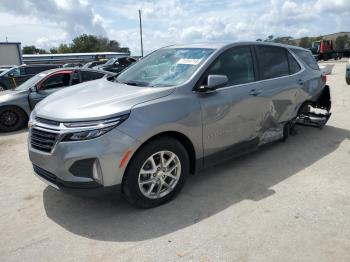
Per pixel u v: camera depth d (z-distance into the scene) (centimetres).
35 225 344
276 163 495
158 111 352
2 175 488
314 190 405
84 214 363
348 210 357
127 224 340
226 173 461
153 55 492
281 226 329
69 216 360
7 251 303
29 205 387
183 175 386
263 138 497
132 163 339
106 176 326
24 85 886
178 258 286
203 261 281
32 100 830
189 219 346
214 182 433
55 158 329
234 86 435
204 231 324
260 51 495
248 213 355
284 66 542
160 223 340
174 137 382
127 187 343
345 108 884
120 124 327
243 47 468
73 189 329
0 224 348
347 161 499
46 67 1620
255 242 305
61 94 412
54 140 331
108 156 321
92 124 321
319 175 450
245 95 443
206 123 396
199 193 403
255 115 465
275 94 498
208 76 395
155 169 360
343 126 706
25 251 302
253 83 465
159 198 369
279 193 399
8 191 428
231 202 380
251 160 509
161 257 288
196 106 384
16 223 349
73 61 4497
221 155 430
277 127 527
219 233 320
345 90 1212
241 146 456
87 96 374
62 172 328
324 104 670
